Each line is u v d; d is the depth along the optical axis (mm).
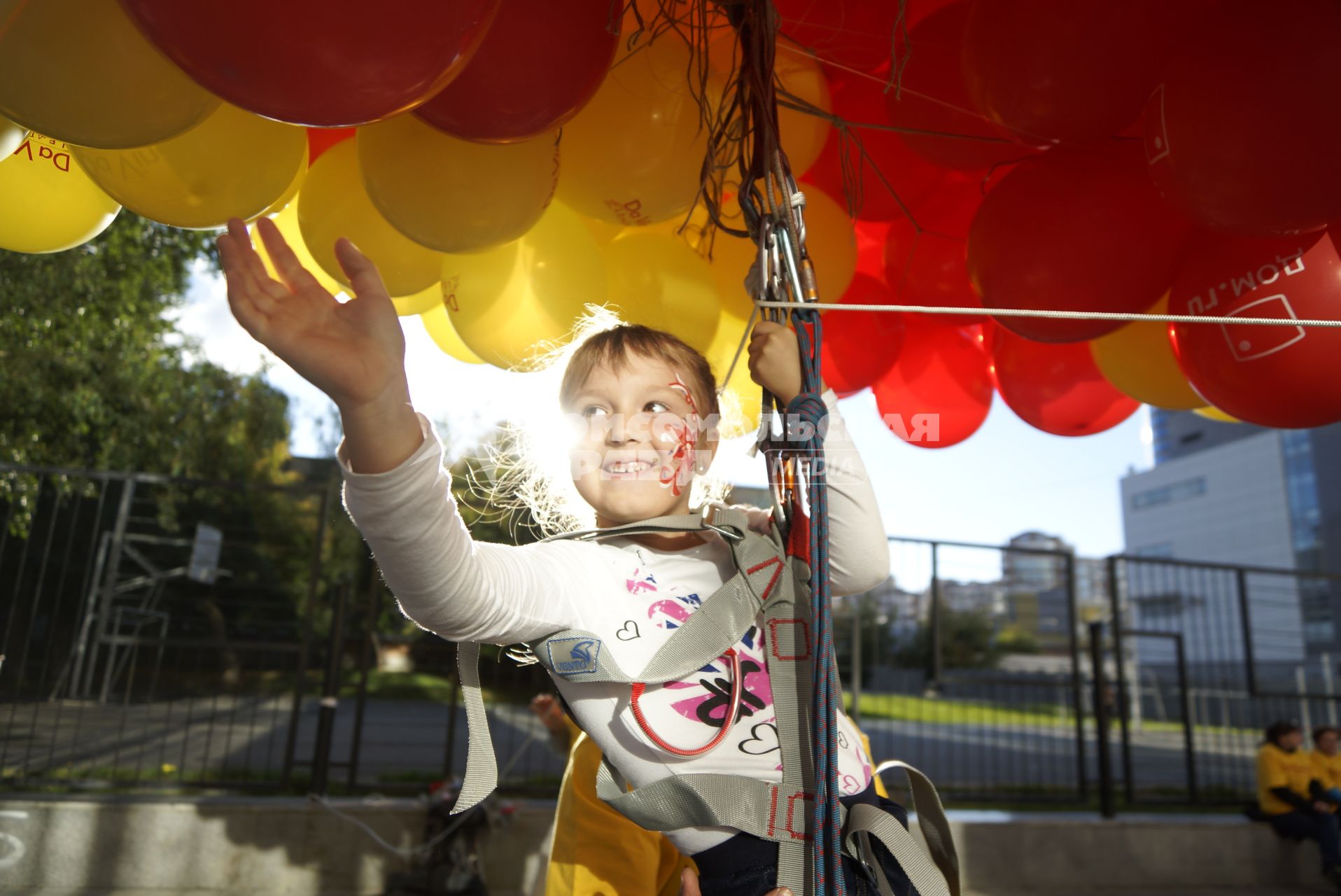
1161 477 53375
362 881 4555
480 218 1682
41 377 7691
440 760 6676
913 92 2008
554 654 1125
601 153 1780
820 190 2305
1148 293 1849
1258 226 1505
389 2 1026
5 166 1881
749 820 1061
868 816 1070
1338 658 9820
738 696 1112
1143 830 5590
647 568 1223
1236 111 1421
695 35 1829
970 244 2002
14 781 4875
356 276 953
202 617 6270
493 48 1336
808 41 1993
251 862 4492
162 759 5383
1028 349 2707
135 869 4395
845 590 1240
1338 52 1382
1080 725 6395
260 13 1006
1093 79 1554
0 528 7090
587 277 2059
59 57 1282
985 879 5305
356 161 1933
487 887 4680
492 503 1549
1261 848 5754
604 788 1133
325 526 5324
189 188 1724
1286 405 1731
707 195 1463
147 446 9602
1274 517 46500
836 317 2510
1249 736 7883
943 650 6867
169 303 9289
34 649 5559
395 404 921
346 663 6773
